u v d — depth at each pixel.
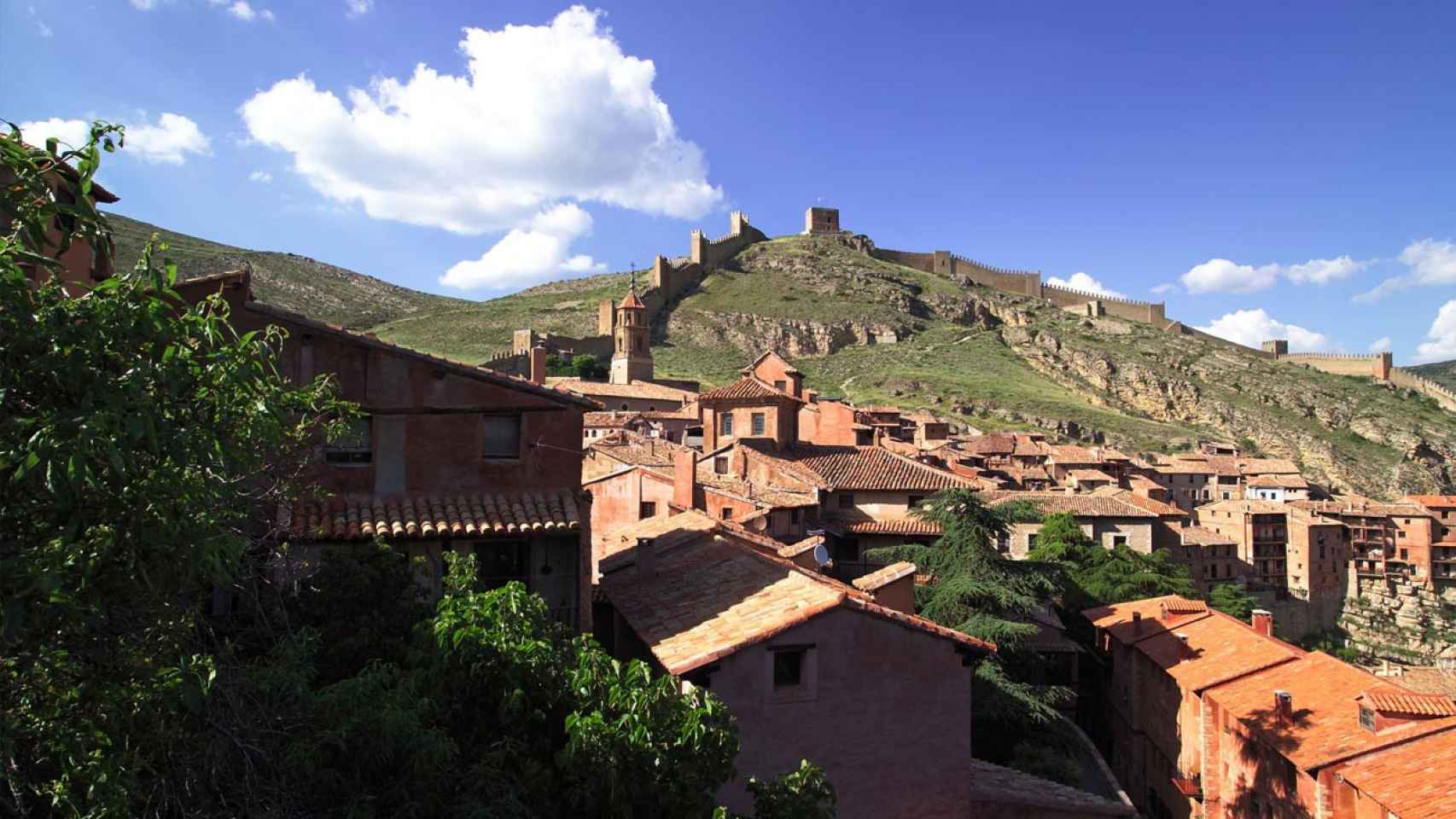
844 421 62.25
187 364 7.38
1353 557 108.50
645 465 38.69
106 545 6.46
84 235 7.24
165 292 7.25
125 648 7.55
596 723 10.72
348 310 188.75
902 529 43.06
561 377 125.19
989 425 153.12
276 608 13.57
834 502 45.69
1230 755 29.19
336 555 15.64
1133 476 109.06
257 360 8.55
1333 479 164.38
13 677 6.97
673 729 11.16
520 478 20.23
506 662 11.88
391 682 11.46
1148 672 37.00
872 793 17.19
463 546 19.16
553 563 19.83
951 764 17.83
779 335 193.88
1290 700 27.30
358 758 9.88
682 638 17.41
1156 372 193.38
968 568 35.03
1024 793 20.61
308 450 17.11
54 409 6.57
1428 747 22.55
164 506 7.05
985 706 29.94
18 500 6.47
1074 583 49.38
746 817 11.98
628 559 24.44
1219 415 183.25
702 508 36.22
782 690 16.62
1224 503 108.12
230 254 196.62
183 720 8.50
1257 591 96.94
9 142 6.64
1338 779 23.11
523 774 11.09
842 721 17.00
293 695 10.12
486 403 20.03
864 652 17.23
